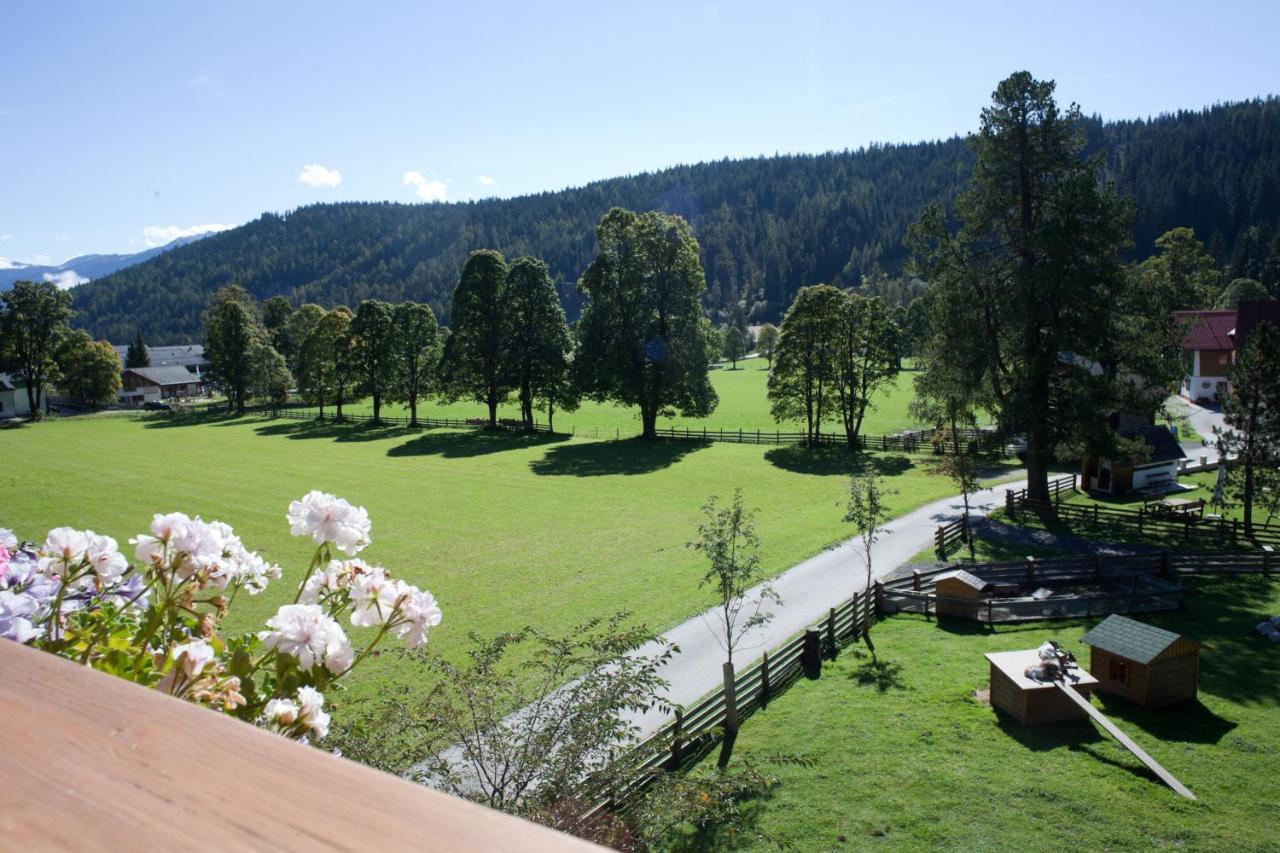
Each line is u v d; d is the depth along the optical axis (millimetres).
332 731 6301
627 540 29094
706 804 8695
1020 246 30016
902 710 15156
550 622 20328
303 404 91000
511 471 45094
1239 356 27891
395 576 25203
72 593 2787
